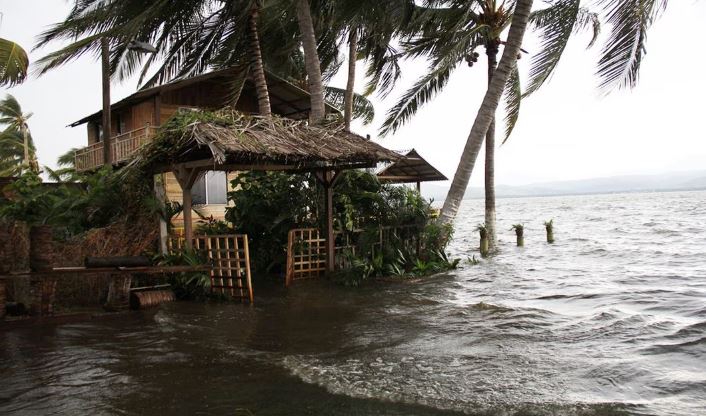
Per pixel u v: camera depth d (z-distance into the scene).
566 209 76.00
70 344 7.37
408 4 14.98
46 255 8.38
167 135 10.07
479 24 18.06
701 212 49.44
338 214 13.16
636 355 6.55
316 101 15.52
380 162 11.87
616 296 10.45
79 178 14.52
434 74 16.86
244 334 7.82
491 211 19.70
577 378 5.79
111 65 17.55
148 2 13.84
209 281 10.33
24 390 5.64
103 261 8.93
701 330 7.55
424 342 7.28
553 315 8.83
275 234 13.35
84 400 5.36
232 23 16.45
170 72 17.38
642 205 77.94
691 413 4.82
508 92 19.06
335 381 5.77
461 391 5.46
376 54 20.30
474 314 8.97
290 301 10.29
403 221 13.84
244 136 10.01
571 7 15.29
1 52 13.20
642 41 13.08
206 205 18.64
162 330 8.09
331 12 16.72
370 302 10.15
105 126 16.94
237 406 5.16
